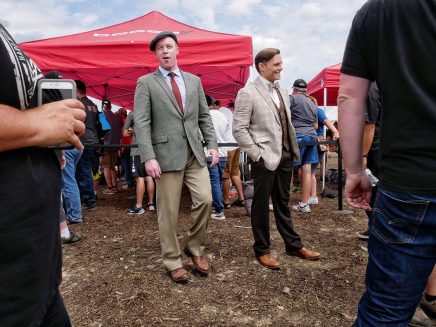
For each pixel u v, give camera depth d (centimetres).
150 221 457
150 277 275
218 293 247
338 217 462
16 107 81
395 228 101
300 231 400
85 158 522
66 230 363
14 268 79
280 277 272
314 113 486
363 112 116
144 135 249
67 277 279
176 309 226
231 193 638
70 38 530
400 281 102
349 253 325
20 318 80
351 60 113
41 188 85
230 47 479
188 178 270
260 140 272
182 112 260
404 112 97
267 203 284
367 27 106
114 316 219
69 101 90
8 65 79
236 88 840
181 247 349
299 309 225
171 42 262
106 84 800
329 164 1006
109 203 586
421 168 94
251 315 219
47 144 83
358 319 114
